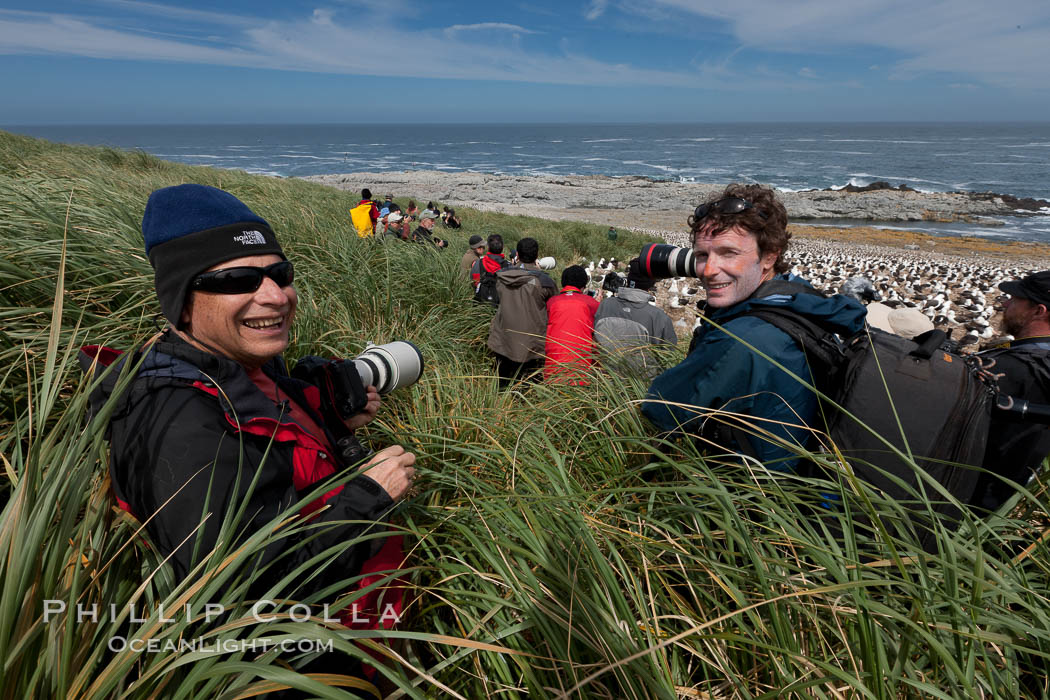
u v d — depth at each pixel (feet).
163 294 4.02
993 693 3.89
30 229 9.22
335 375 5.35
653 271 6.84
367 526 4.16
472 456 7.47
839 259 81.25
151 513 3.76
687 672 4.59
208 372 3.99
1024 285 7.37
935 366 5.05
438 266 19.34
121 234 10.33
